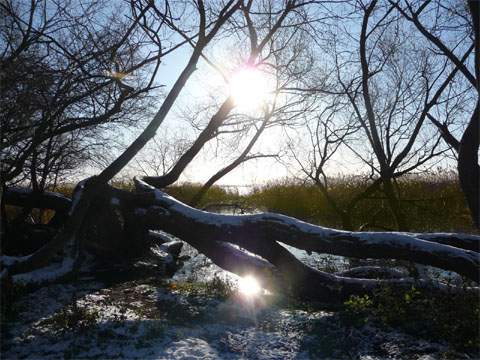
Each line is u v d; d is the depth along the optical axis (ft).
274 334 18.83
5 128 22.70
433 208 45.27
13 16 22.44
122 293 23.82
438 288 21.35
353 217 48.06
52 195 32.07
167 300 22.54
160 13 25.86
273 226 23.49
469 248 23.79
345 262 35.17
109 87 26.32
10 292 21.48
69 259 26.16
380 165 38.63
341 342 18.07
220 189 63.21
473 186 22.07
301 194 55.01
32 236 30.42
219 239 24.95
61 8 24.35
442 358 16.58
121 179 57.11
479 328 17.94
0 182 24.72
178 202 26.76
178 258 37.17
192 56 24.43
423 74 39.17
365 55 38.06
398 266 32.19
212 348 17.22
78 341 17.24
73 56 23.32
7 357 16.08
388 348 17.51
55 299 22.56
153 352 16.56
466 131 21.88
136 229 28.76
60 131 25.30
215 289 25.21
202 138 33.63
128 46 25.82
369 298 22.94
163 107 23.67
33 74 22.81
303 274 23.89
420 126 37.63
